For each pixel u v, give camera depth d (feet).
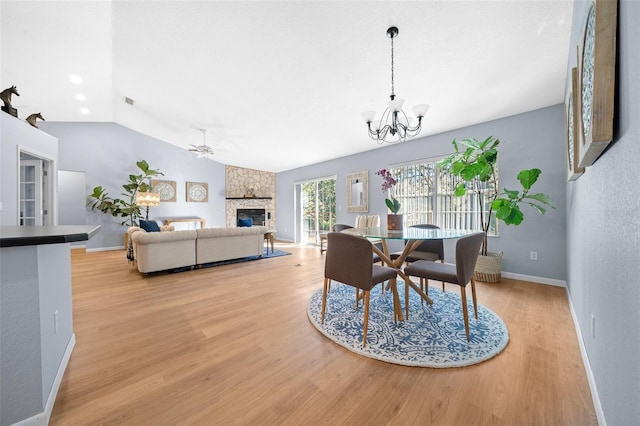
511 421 3.66
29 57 11.05
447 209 13.53
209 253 13.93
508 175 11.13
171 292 9.64
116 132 20.86
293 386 4.48
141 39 9.37
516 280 10.71
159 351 5.60
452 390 4.33
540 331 6.29
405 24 6.84
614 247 3.11
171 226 19.85
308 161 22.13
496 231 11.55
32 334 3.57
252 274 12.37
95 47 10.25
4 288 3.35
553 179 10.01
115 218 20.71
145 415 3.84
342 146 17.29
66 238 3.39
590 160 3.90
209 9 7.53
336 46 8.03
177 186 23.66
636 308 2.40
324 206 22.40
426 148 14.30
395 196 16.10
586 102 3.58
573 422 3.63
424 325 6.70
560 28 6.45
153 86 12.90
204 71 10.77
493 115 11.18
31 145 12.02
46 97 15.19
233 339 6.13
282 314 7.60
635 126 2.29
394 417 3.77
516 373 4.72
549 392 4.22
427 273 6.59
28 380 3.52
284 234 26.68
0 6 8.13
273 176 28.27
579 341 5.73
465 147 12.53
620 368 2.87
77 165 19.47
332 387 4.44
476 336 6.06
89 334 6.36
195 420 3.75
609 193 3.30
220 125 16.43
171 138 21.35
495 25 6.56
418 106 7.59
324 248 20.43
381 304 8.26
